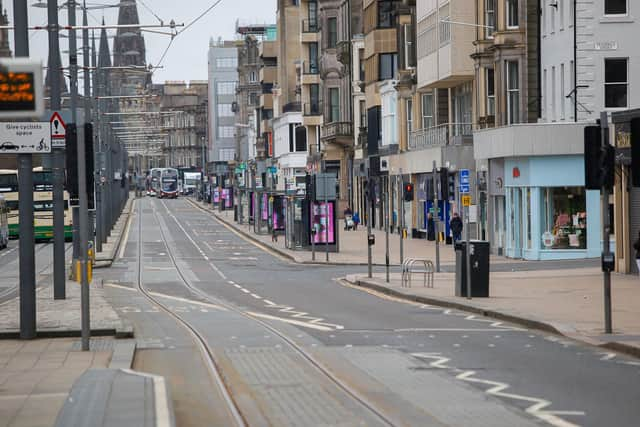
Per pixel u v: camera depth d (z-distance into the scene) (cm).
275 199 17088
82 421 2770
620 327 5150
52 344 4953
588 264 10069
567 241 11012
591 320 5450
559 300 6631
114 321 5703
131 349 4669
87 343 4675
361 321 5912
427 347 4656
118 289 8919
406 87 16812
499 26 12406
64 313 6269
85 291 4669
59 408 3262
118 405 3005
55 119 6575
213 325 5825
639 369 3944
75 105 9756
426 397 3394
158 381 3478
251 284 9250
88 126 5228
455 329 5412
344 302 7288
